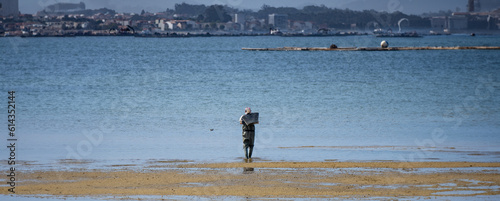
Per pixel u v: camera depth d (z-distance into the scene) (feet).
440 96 430.61
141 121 303.27
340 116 322.55
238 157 202.59
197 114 331.16
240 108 359.66
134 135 258.16
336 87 506.07
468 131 268.62
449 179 163.32
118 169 179.22
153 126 285.84
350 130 271.69
